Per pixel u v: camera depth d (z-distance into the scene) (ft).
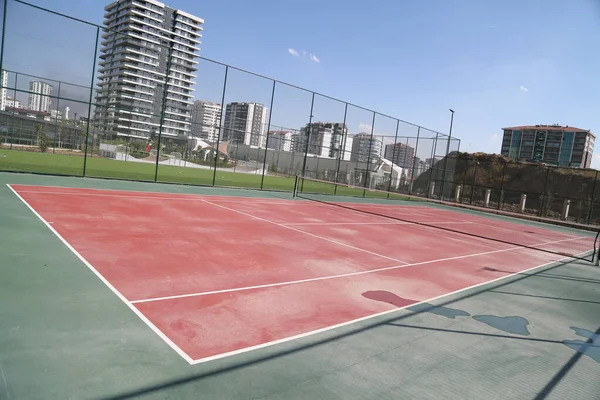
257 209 44.32
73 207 31.24
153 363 10.55
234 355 11.56
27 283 14.90
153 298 15.08
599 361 14.35
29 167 59.57
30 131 103.65
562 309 20.63
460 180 109.19
